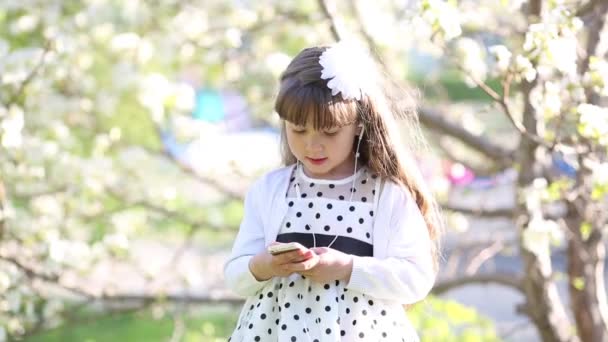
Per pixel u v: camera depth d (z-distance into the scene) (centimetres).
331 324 230
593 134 293
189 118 507
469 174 529
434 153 510
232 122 579
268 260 233
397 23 514
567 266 435
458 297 944
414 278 235
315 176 248
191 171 506
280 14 526
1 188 429
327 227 240
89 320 480
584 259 416
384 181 247
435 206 262
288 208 245
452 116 556
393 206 243
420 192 253
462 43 330
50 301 465
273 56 486
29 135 473
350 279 230
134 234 506
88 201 484
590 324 425
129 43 488
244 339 240
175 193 502
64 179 466
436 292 477
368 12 513
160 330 830
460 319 472
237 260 245
